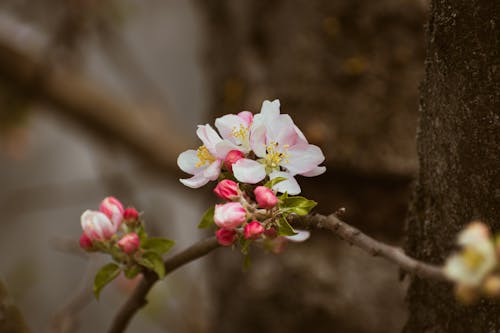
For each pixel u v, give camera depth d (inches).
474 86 26.9
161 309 56.1
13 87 61.4
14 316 32.3
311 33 39.8
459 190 27.5
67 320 37.7
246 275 40.6
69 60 63.1
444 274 24.5
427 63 28.0
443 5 27.2
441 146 27.8
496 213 27.0
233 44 43.2
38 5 61.8
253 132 27.7
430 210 28.3
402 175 38.7
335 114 39.3
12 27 63.0
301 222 27.6
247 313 40.6
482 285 23.8
